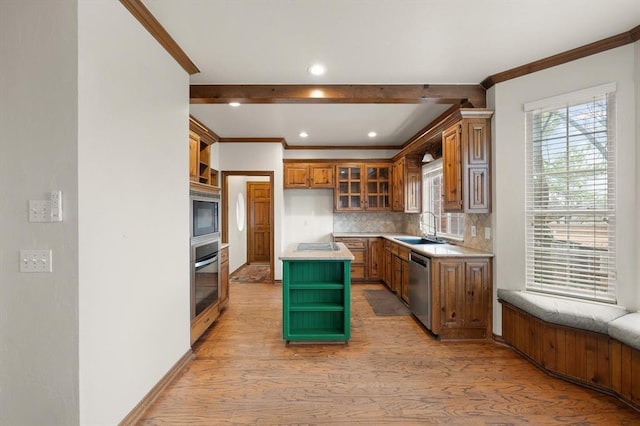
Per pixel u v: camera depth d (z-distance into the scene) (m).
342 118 4.12
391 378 2.33
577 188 2.50
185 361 2.50
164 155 2.23
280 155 5.28
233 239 6.43
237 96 3.01
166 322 2.24
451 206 3.21
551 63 2.56
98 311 1.55
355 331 3.27
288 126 4.52
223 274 3.99
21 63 1.43
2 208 1.44
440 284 3.00
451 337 3.03
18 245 1.43
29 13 1.43
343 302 3.03
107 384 1.61
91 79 1.50
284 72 2.77
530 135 2.75
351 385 2.24
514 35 2.22
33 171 1.43
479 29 2.14
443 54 2.48
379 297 4.55
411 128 4.62
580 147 2.48
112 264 1.66
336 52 2.44
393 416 1.90
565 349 2.28
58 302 1.43
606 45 2.29
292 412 1.94
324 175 5.68
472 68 2.73
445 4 1.87
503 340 2.90
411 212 5.09
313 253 3.13
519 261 2.80
